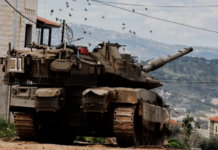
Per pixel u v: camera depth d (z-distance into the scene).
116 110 41.59
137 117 44.22
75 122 43.94
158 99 50.22
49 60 42.50
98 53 46.75
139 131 45.78
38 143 41.12
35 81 43.31
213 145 140.00
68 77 42.84
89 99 40.31
